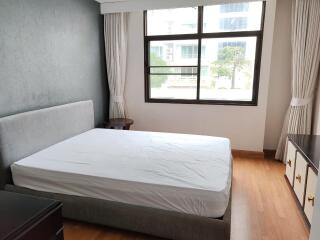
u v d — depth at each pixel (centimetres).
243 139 379
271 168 333
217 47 370
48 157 230
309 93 325
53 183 205
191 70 387
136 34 389
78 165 211
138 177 188
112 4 363
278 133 379
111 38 384
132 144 271
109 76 399
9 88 226
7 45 221
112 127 372
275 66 358
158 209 179
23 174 212
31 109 254
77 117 316
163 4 345
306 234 198
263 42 340
